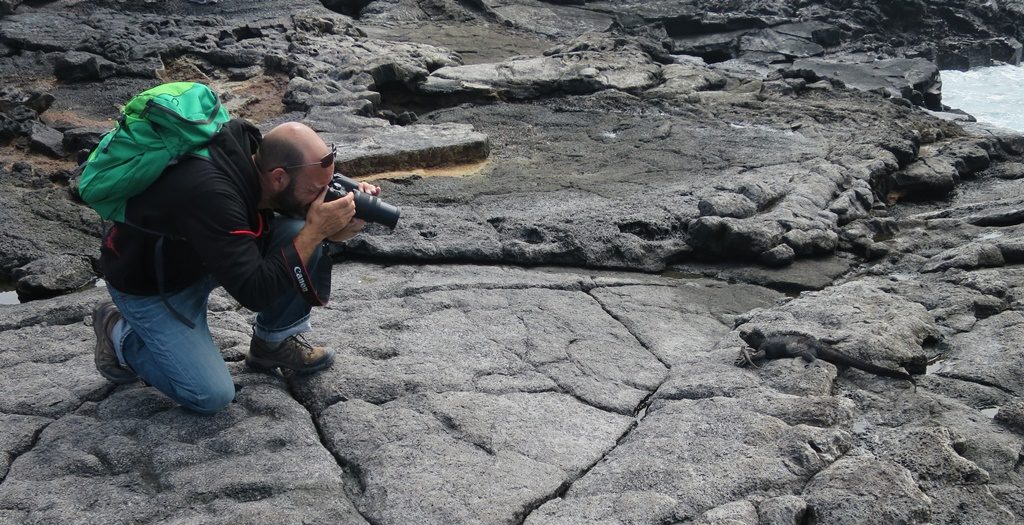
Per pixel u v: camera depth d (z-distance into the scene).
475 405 4.00
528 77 9.91
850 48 14.06
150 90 3.39
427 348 4.54
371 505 3.37
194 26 11.12
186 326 3.70
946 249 6.18
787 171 7.35
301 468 3.52
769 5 15.18
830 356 4.30
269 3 13.14
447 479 3.50
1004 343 4.56
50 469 3.49
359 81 9.23
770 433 3.71
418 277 5.54
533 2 14.89
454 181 7.23
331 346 4.47
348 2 13.80
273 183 3.57
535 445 3.79
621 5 15.19
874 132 8.53
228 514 3.24
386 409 3.96
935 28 15.33
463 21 13.48
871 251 6.21
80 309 4.86
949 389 4.22
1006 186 8.11
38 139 7.57
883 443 3.71
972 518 3.30
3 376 4.16
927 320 4.75
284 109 8.89
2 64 9.66
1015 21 16.20
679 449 3.68
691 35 14.39
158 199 3.39
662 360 4.66
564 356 4.58
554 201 6.78
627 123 8.93
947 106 12.04
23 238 5.95
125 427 3.74
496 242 5.98
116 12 11.99
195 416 3.81
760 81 10.66
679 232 6.29
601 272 5.91
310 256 3.61
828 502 3.30
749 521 3.20
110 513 3.24
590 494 3.46
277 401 3.92
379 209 3.77
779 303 5.46
